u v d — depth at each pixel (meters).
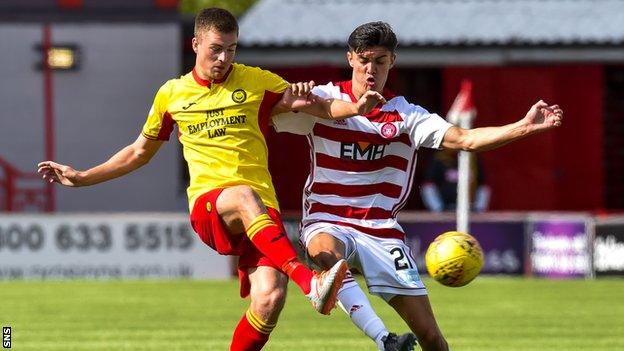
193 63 62.44
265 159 20.56
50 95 58.41
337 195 21.38
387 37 20.97
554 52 62.59
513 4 64.19
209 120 20.39
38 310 36.69
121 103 58.62
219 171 20.28
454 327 33.22
